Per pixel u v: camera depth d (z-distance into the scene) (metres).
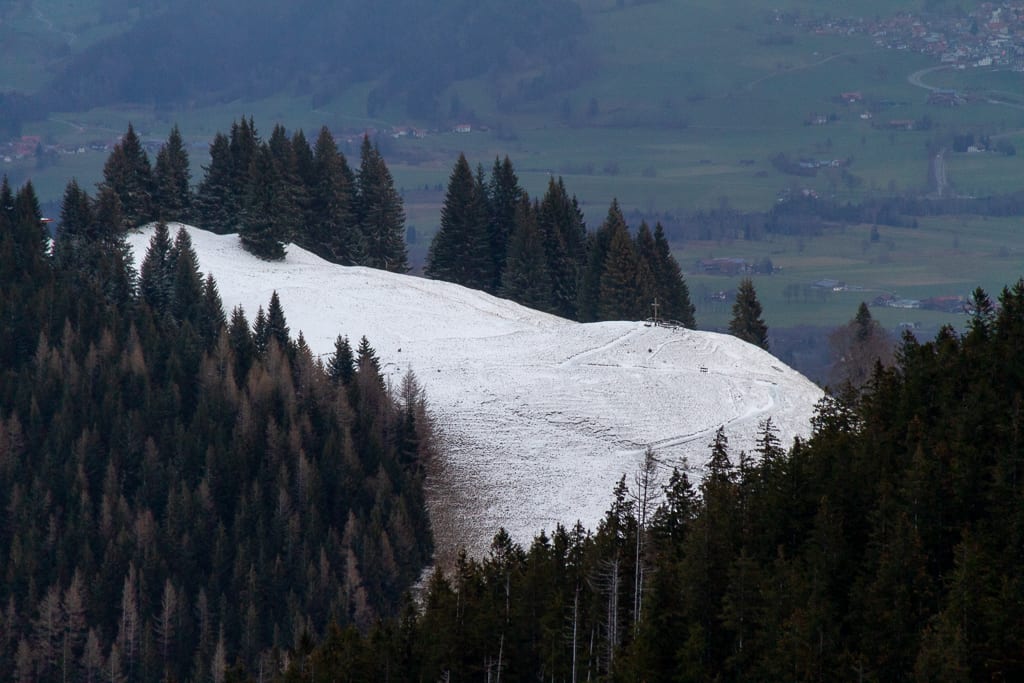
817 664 152.00
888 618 153.25
